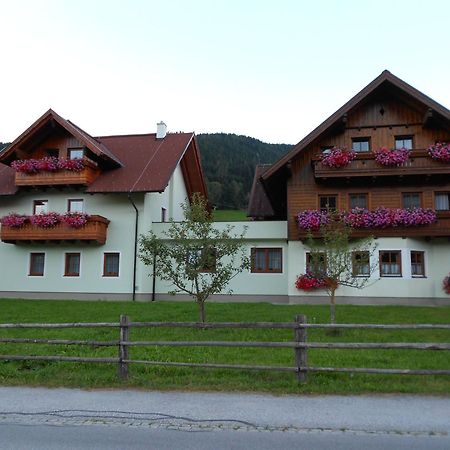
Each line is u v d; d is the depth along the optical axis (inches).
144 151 1117.1
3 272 1026.7
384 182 879.1
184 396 300.0
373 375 335.9
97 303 839.7
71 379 340.5
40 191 1032.8
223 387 317.4
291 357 393.7
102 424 248.7
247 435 230.2
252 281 938.1
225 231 617.3
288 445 216.2
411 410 267.9
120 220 986.1
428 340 459.5
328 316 645.3
